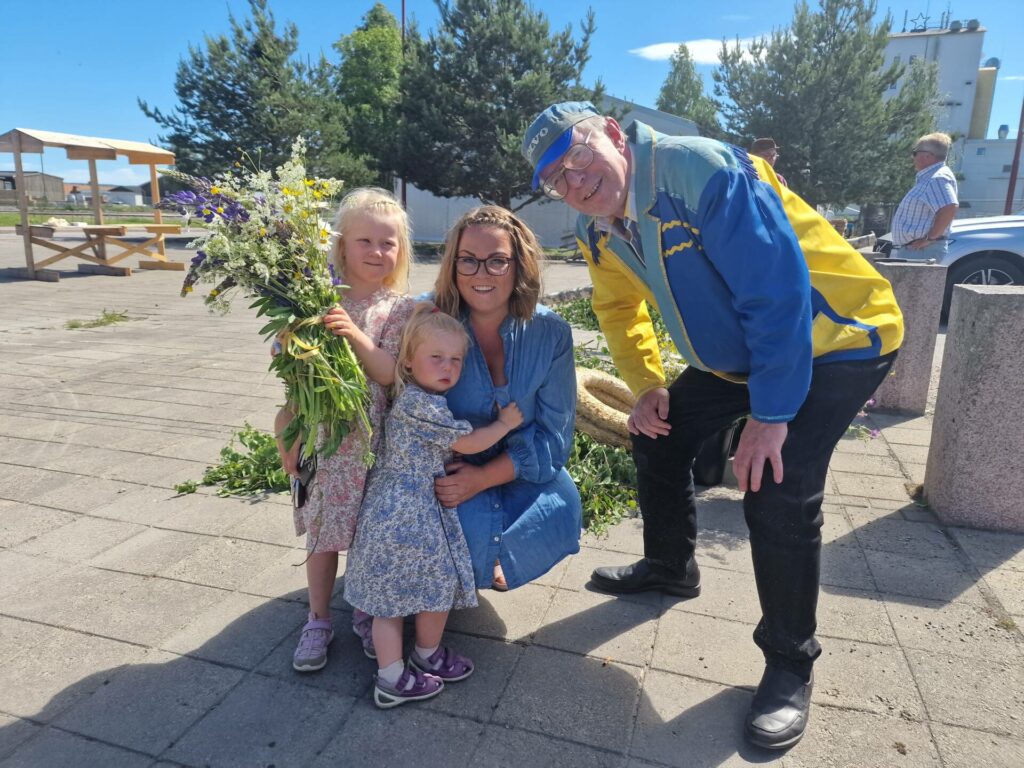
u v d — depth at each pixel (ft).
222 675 8.13
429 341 7.64
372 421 8.13
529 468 8.39
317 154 75.20
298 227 7.30
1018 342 10.65
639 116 82.28
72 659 8.37
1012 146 148.15
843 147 70.54
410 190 94.53
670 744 7.13
